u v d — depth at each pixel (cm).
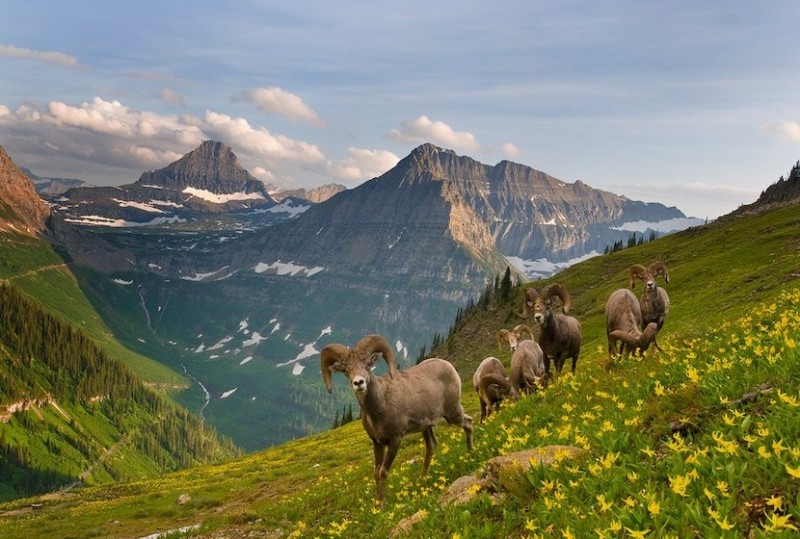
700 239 16550
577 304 13538
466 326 16600
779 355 795
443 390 1377
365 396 1227
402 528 873
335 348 1228
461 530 696
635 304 2147
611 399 1074
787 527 421
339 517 1440
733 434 638
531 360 2217
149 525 3023
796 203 16400
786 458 524
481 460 1179
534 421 1248
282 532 1695
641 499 552
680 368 1012
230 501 3259
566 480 707
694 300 6856
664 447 733
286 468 4291
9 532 3384
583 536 535
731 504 495
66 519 3581
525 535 641
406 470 1527
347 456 3975
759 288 5416
